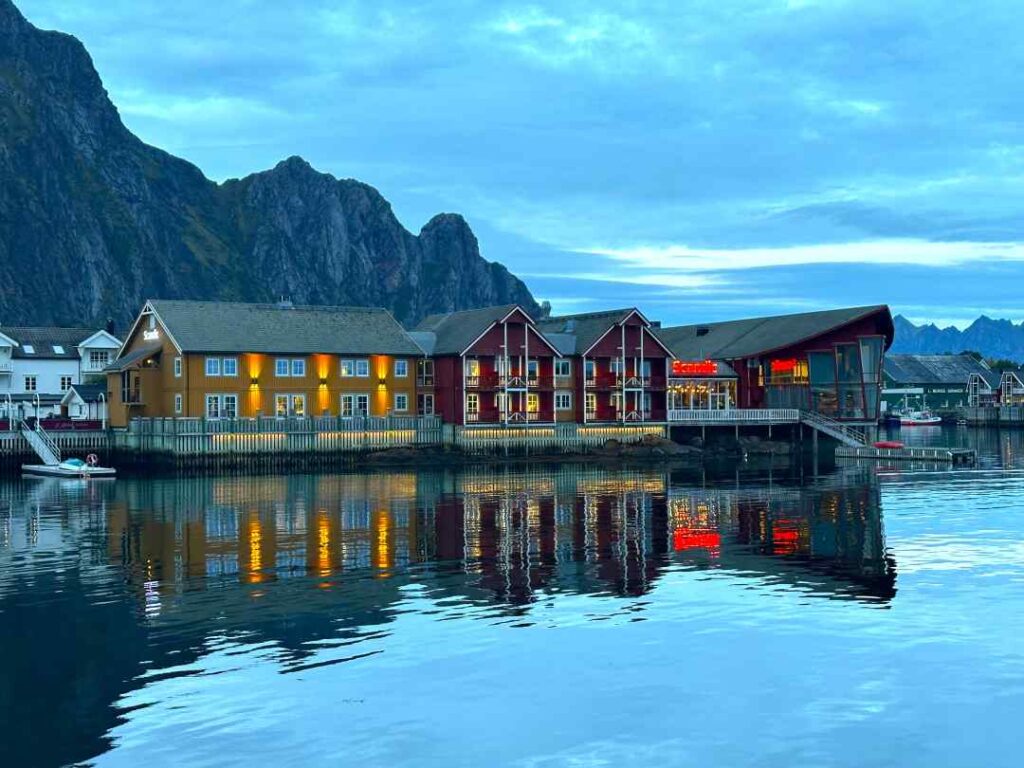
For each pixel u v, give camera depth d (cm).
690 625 2894
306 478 7575
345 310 9581
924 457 9275
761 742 2092
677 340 12706
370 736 2128
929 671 2488
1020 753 2039
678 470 8331
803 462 9188
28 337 10744
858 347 10950
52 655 2652
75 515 5338
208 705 2292
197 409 8450
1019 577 3538
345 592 3347
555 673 2486
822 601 3181
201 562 3912
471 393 9381
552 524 4947
